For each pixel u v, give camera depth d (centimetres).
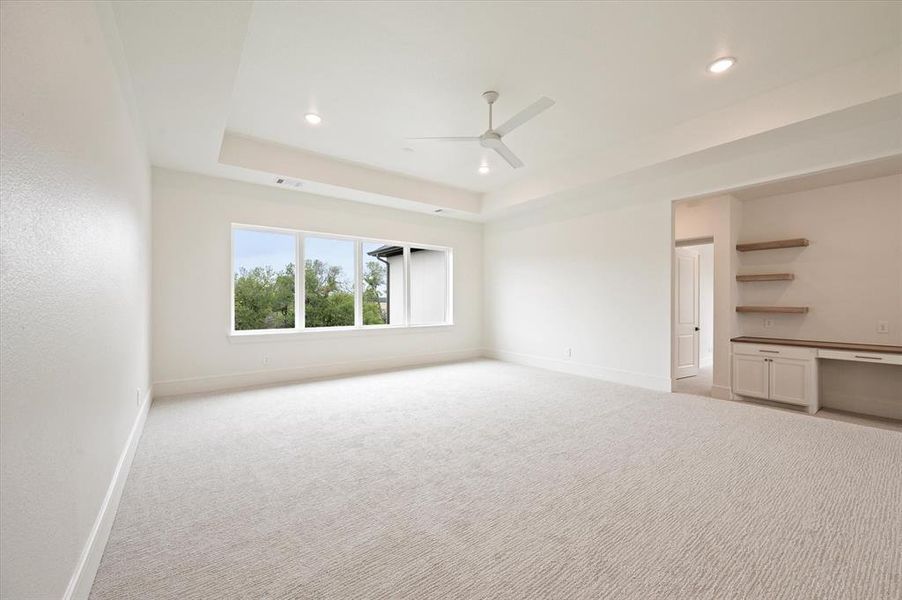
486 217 668
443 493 214
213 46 224
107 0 185
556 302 584
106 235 186
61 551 118
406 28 249
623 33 255
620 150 435
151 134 337
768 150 367
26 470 95
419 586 144
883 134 308
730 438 297
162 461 254
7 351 87
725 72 298
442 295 702
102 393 172
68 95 131
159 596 139
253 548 167
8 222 88
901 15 236
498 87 318
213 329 452
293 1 225
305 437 300
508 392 443
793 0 226
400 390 452
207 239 447
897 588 141
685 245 548
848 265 419
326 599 138
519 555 161
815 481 225
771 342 430
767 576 148
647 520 187
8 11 88
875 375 396
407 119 375
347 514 193
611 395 430
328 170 480
